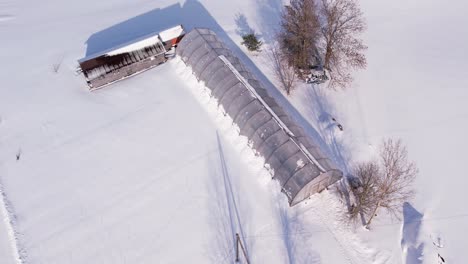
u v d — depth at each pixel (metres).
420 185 34.00
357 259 30.19
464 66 43.72
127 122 39.59
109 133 38.78
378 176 30.66
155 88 42.38
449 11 50.44
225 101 38.34
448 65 43.84
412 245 30.30
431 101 40.19
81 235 32.03
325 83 41.88
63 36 49.78
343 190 34.03
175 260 30.53
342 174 33.44
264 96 37.62
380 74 42.84
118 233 32.12
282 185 32.53
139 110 40.53
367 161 35.56
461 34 47.69
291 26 41.19
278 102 39.12
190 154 36.75
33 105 41.72
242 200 33.53
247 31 48.31
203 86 40.81
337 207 32.94
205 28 44.44
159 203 33.75
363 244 30.78
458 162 35.47
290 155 32.66
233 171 35.28
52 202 34.09
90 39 48.97
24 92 43.09
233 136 37.06
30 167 36.56
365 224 31.73
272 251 30.73
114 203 33.91
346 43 41.31
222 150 36.78
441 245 30.14
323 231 31.66
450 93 40.84
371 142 36.94
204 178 35.12
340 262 30.03
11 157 37.34
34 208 33.72
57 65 45.84
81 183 35.28
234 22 49.69
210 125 38.66
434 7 50.94
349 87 41.59
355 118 39.03
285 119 35.78
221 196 33.91
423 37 47.28
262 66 44.03
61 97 42.28
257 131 35.16
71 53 47.28
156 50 44.12
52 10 54.25
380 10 50.69
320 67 43.22
